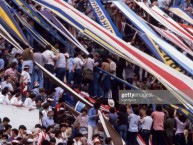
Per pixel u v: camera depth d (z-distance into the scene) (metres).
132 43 111.06
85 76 101.75
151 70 98.00
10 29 101.38
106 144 90.25
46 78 97.94
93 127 91.75
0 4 102.50
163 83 96.06
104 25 109.94
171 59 104.69
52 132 86.94
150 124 96.94
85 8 114.50
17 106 88.69
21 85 92.12
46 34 106.31
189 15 122.12
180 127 99.62
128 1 118.88
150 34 109.31
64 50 103.00
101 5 111.50
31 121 89.00
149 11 116.56
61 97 95.44
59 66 100.25
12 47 101.44
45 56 99.38
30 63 96.06
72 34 110.25
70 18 105.50
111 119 93.81
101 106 96.56
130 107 98.94
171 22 115.25
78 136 88.62
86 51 103.56
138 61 99.75
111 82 103.69
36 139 85.62
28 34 104.12
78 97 95.44
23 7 106.06
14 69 93.88
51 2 107.19
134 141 95.75
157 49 106.19
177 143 99.56
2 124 85.12
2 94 88.69
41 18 106.12
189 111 97.19
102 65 103.81
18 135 85.12
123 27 114.56
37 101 90.94
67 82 101.50
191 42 114.75
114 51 101.81
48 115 90.19
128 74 107.00
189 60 104.69
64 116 91.31
